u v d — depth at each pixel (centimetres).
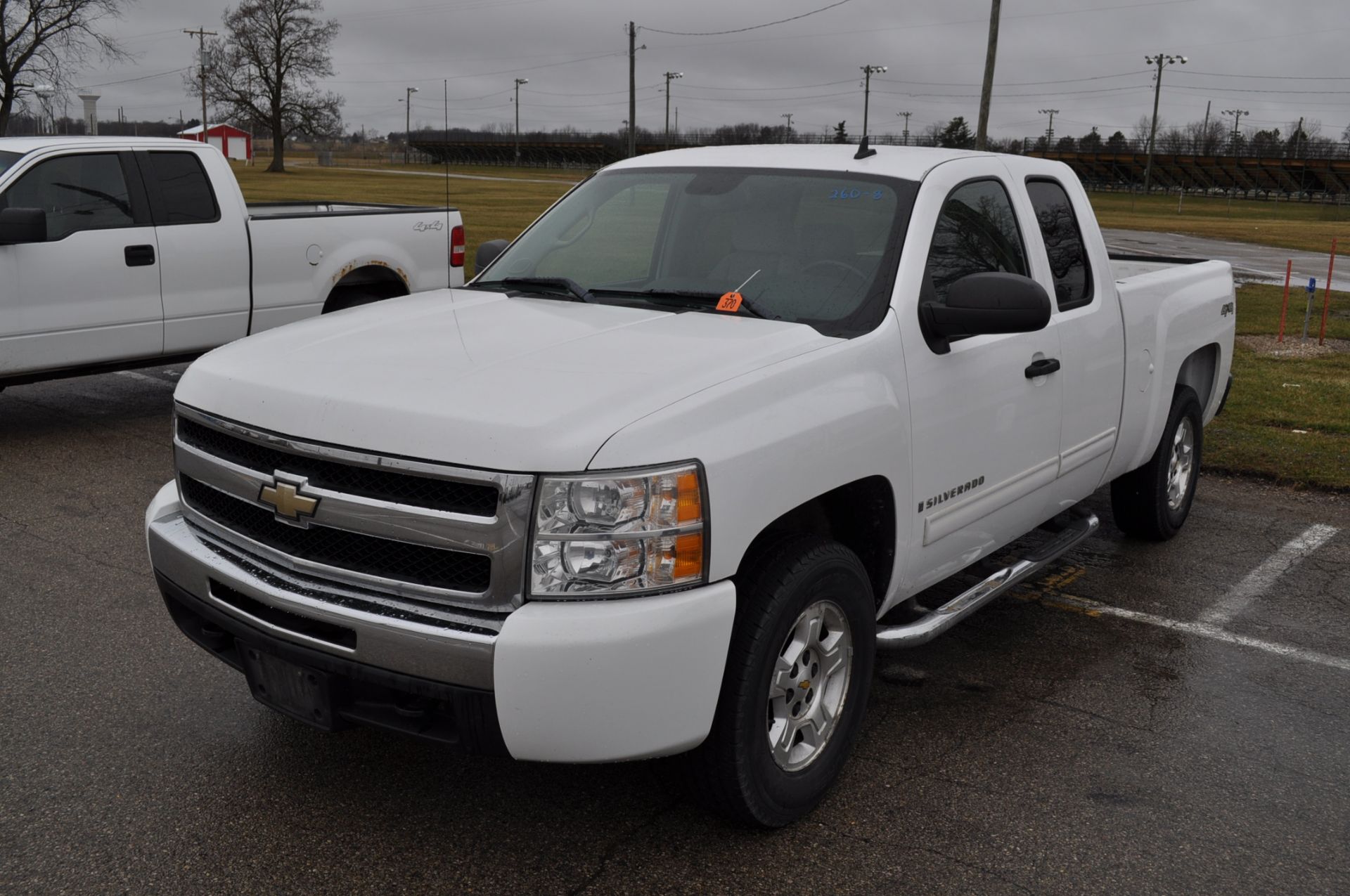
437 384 283
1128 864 304
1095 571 544
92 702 383
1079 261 456
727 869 296
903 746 367
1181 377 563
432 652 258
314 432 278
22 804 320
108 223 754
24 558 523
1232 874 301
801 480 291
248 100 8931
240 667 312
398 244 925
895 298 343
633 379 282
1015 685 416
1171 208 7531
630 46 6619
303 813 319
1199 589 523
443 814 319
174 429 331
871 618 329
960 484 368
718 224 386
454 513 260
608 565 257
